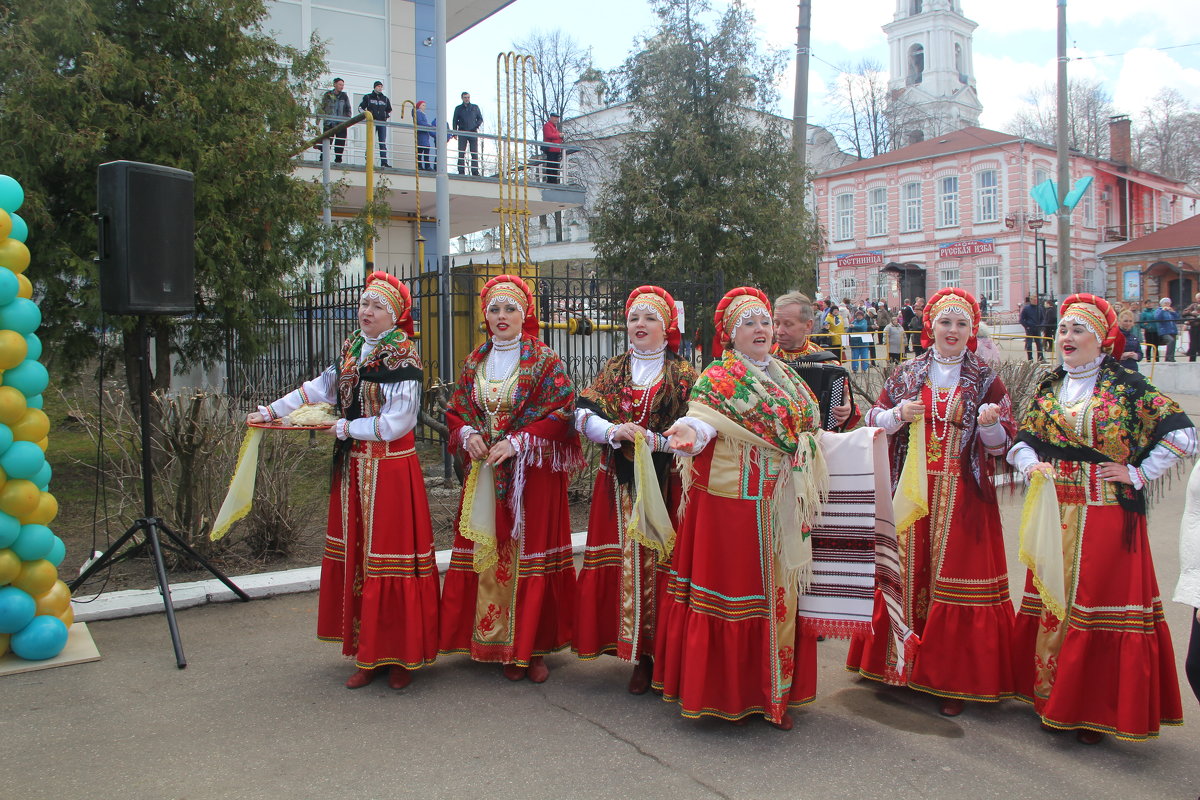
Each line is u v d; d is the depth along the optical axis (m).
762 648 3.59
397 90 16.95
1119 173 36.16
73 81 7.03
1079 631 3.54
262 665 4.30
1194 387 16.06
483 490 4.08
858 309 21.06
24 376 4.13
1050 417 3.71
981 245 33.25
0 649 4.20
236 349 8.91
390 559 4.02
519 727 3.68
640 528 3.70
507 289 4.19
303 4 15.91
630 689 4.06
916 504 3.89
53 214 7.69
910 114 49.25
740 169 13.66
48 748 3.44
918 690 3.96
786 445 3.52
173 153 7.69
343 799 3.10
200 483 5.73
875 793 3.19
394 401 4.00
